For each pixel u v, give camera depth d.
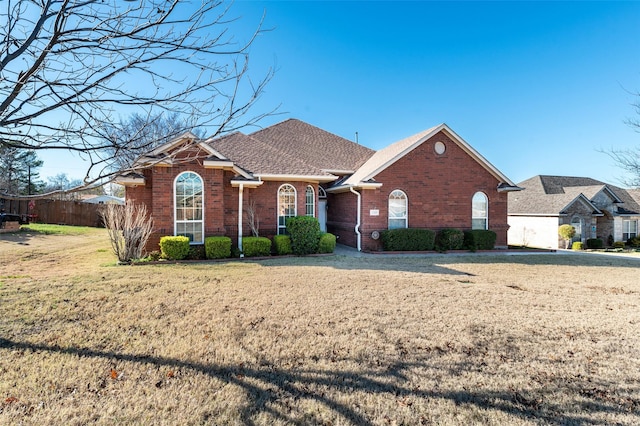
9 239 16.64
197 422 2.89
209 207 12.02
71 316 5.41
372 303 6.39
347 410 3.11
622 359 4.19
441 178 15.74
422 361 4.07
